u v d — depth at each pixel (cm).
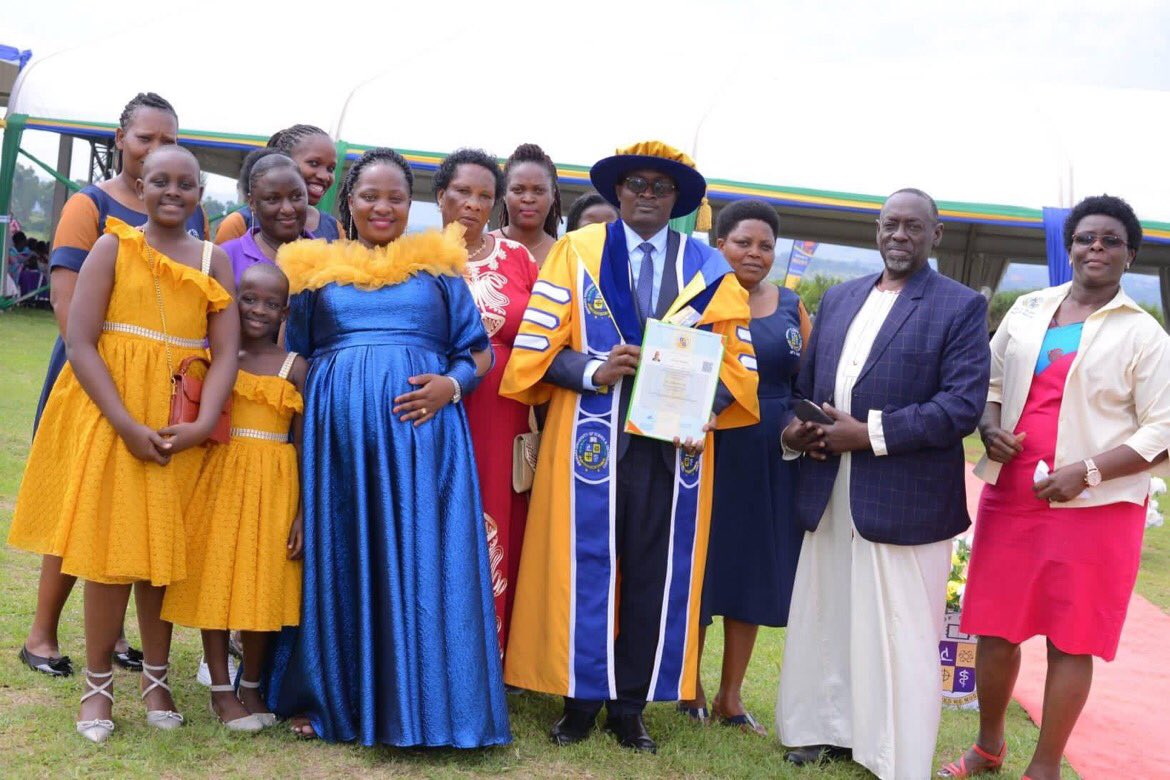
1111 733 498
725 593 457
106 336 370
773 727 473
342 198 459
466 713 383
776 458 465
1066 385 401
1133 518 397
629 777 389
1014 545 409
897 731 399
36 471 381
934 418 396
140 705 404
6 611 479
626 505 416
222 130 1819
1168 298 1803
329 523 391
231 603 384
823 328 437
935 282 416
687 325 420
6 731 368
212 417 374
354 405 394
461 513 398
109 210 422
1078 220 410
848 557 417
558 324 421
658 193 427
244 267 427
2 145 1909
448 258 413
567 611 413
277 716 402
